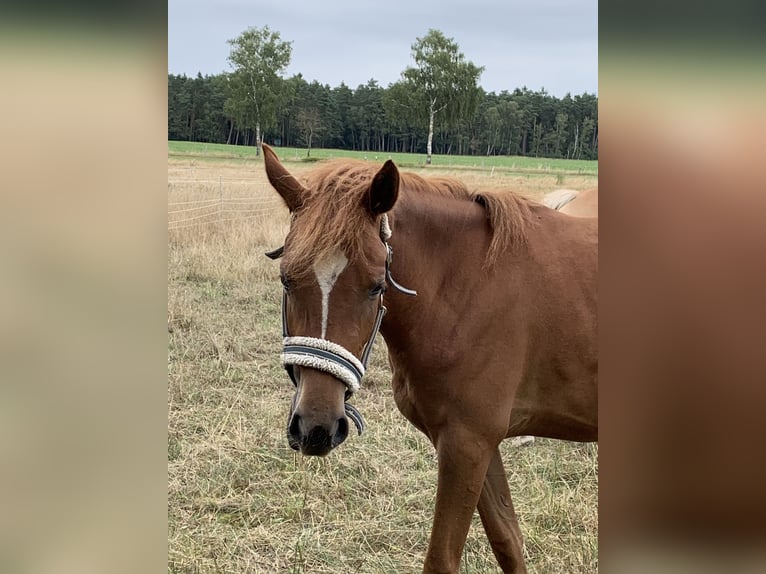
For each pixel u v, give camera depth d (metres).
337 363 1.79
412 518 3.18
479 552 2.95
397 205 2.13
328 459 3.65
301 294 1.82
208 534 3.01
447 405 2.17
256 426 4.03
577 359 2.28
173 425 4.04
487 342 2.16
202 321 6.09
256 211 11.92
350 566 2.84
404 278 2.12
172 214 10.17
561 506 3.16
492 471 2.46
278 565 2.83
